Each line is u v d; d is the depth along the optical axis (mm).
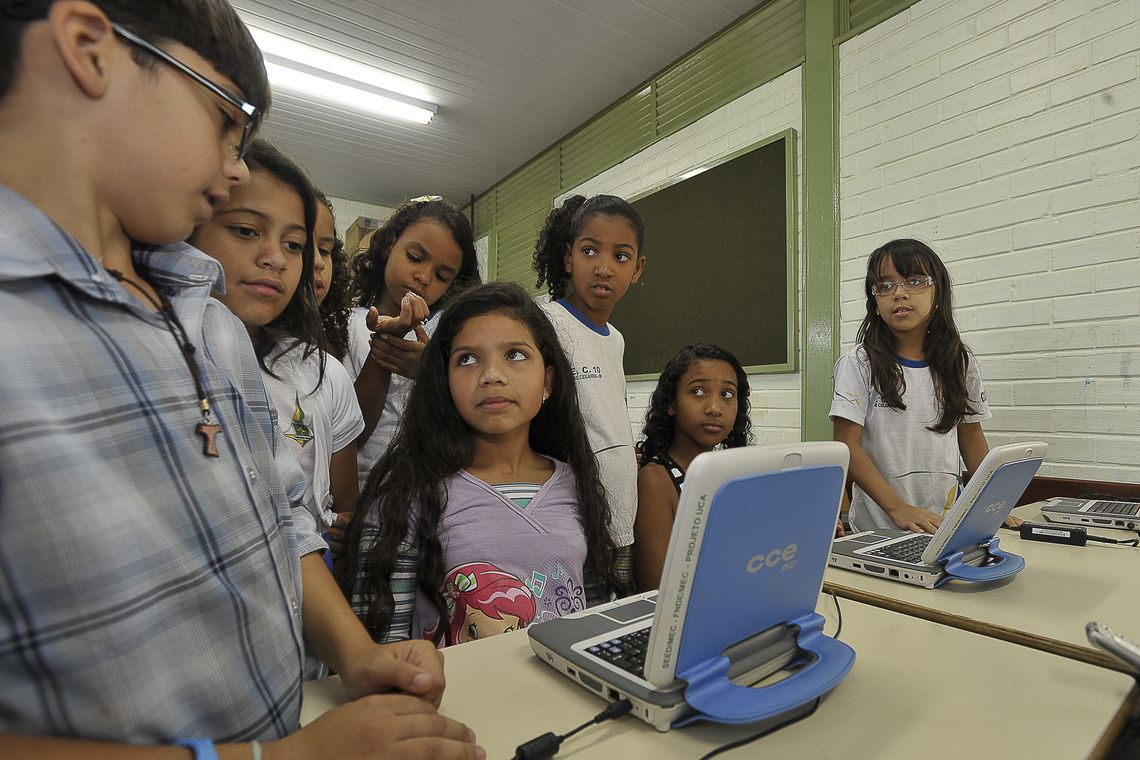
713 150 2955
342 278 1350
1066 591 879
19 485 277
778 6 2678
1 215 302
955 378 1565
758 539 519
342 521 1075
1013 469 902
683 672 508
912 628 725
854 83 2348
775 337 2621
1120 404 1687
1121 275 1684
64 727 291
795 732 489
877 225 2260
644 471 1349
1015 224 1896
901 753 456
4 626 276
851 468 1481
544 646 613
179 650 335
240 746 341
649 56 3164
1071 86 1778
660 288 3217
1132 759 494
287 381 965
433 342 993
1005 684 571
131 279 384
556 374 1059
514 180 4551
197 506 362
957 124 2037
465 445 962
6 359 283
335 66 3268
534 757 447
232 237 799
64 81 326
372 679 497
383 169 4523
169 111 360
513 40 3062
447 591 840
